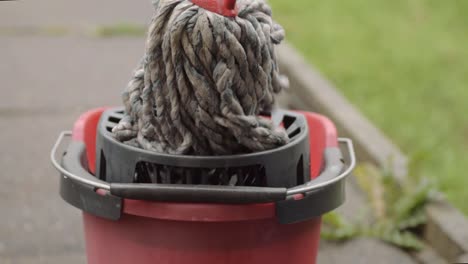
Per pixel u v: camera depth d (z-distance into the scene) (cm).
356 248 233
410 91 361
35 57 383
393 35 441
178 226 127
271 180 131
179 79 126
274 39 135
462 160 296
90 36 418
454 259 222
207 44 124
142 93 134
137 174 133
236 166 128
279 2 495
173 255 130
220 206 125
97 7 466
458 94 360
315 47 413
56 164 137
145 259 131
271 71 138
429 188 239
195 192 123
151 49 127
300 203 129
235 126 128
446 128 325
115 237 133
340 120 293
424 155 254
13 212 246
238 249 129
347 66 388
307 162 141
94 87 350
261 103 143
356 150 281
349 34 439
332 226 240
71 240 232
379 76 378
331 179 133
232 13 126
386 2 506
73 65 376
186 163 127
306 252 138
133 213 128
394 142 310
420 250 232
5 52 387
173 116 128
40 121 312
